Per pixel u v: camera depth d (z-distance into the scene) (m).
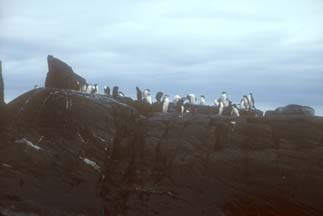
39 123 19.84
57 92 20.61
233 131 20.14
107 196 18.94
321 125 19.66
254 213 18.73
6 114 20.12
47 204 17.62
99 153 19.78
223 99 29.14
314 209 18.33
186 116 21.41
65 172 18.80
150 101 25.95
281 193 18.73
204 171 19.45
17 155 18.41
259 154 19.34
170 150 20.02
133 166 20.00
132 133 20.88
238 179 19.20
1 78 20.59
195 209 18.77
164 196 19.05
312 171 18.64
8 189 17.25
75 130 19.88
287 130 19.75
